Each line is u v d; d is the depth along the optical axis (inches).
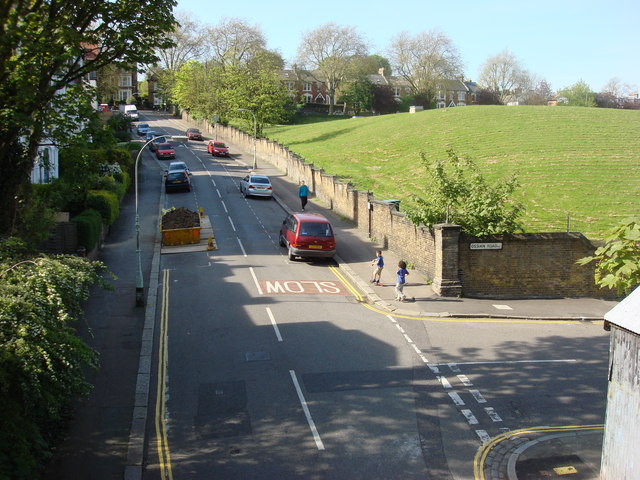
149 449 385.1
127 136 2183.8
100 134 584.1
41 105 531.8
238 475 353.1
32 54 490.6
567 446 379.9
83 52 540.7
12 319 299.1
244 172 1966.0
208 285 780.0
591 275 775.7
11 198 540.4
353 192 1208.8
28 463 292.0
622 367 289.0
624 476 285.4
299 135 2778.1
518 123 2154.3
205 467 362.9
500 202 783.7
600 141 1798.7
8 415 288.0
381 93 3895.2
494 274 759.7
